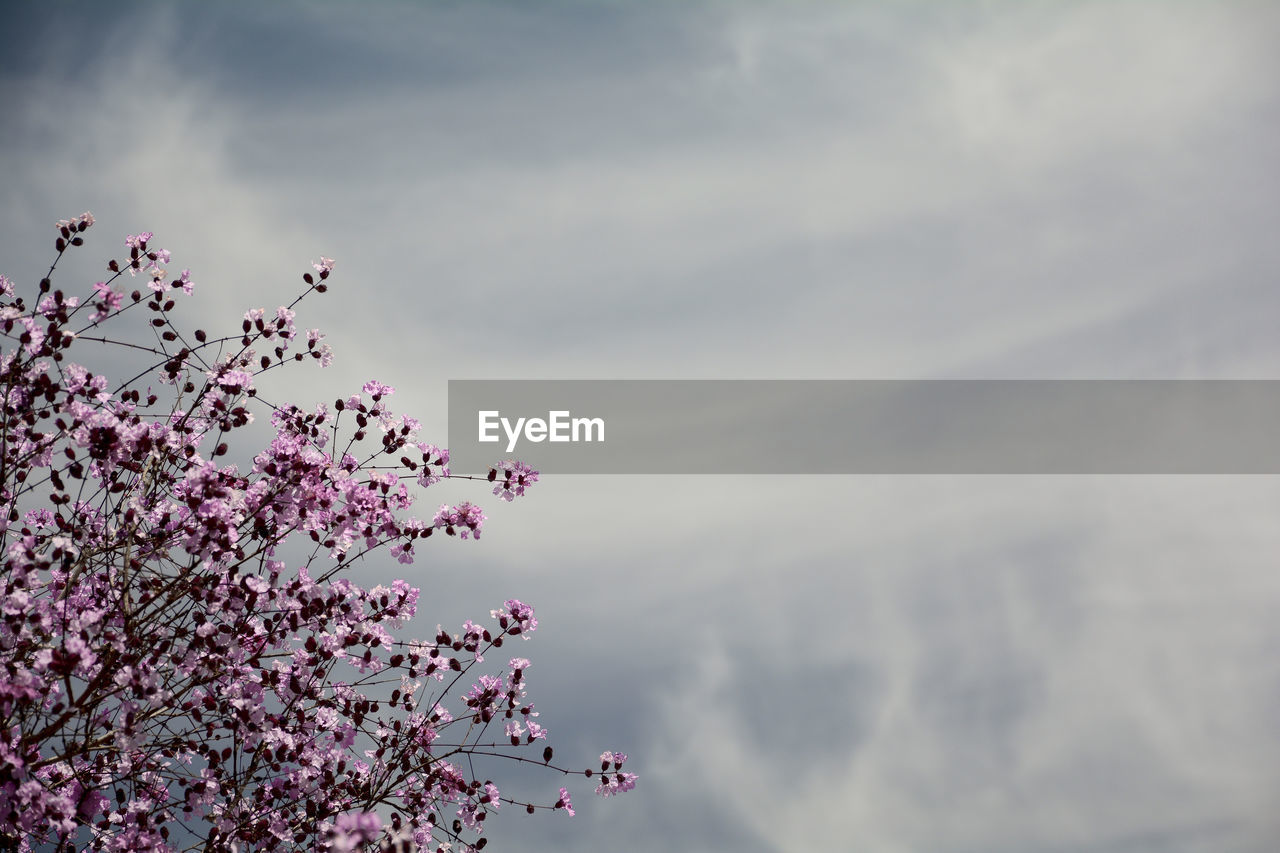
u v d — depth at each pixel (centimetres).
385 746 615
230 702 551
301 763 587
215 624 538
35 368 518
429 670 627
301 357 613
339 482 586
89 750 512
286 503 569
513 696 649
